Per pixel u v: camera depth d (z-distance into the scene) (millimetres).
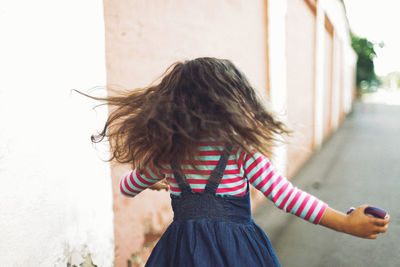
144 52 2346
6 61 1336
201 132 1056
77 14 1679
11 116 1356
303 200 1071
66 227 1618
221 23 3506
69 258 1637
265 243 1154
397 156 6871
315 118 8289
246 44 4121
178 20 2760
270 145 1156
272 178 1096
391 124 12445
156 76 2480
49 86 1523
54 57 1549
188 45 2908
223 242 1054
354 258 2557
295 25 6434
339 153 7371
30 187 1433
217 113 1089
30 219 1431
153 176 1267
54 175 1548
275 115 1235
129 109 1247
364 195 4266
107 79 2023
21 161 1396
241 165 1122
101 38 1841
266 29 4746
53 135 1544
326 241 2852
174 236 1121
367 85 35500
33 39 1449
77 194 1684
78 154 1688
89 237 1762
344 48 16969
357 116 15906
